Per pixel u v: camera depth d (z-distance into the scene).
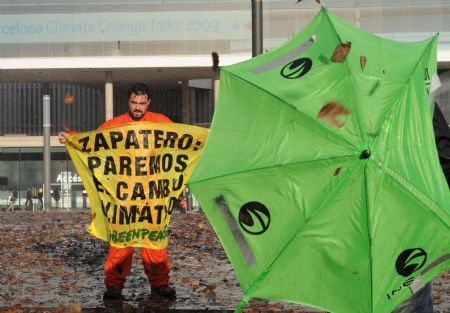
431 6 38.72
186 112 46.97
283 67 5.70
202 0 40.91
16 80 45.06
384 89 5.29
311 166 5.29
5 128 49.62
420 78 5.43
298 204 5.33
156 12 41.19
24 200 47.31
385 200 5.18
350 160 5.19
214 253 14.99
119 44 41.28
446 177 5.88
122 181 8.93
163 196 8.98
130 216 8.97
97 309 8.67
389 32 38.56
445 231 5.20
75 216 32.28
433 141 5.30
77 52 41.38
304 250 5.33
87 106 50.25
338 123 5.25
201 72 43.47
